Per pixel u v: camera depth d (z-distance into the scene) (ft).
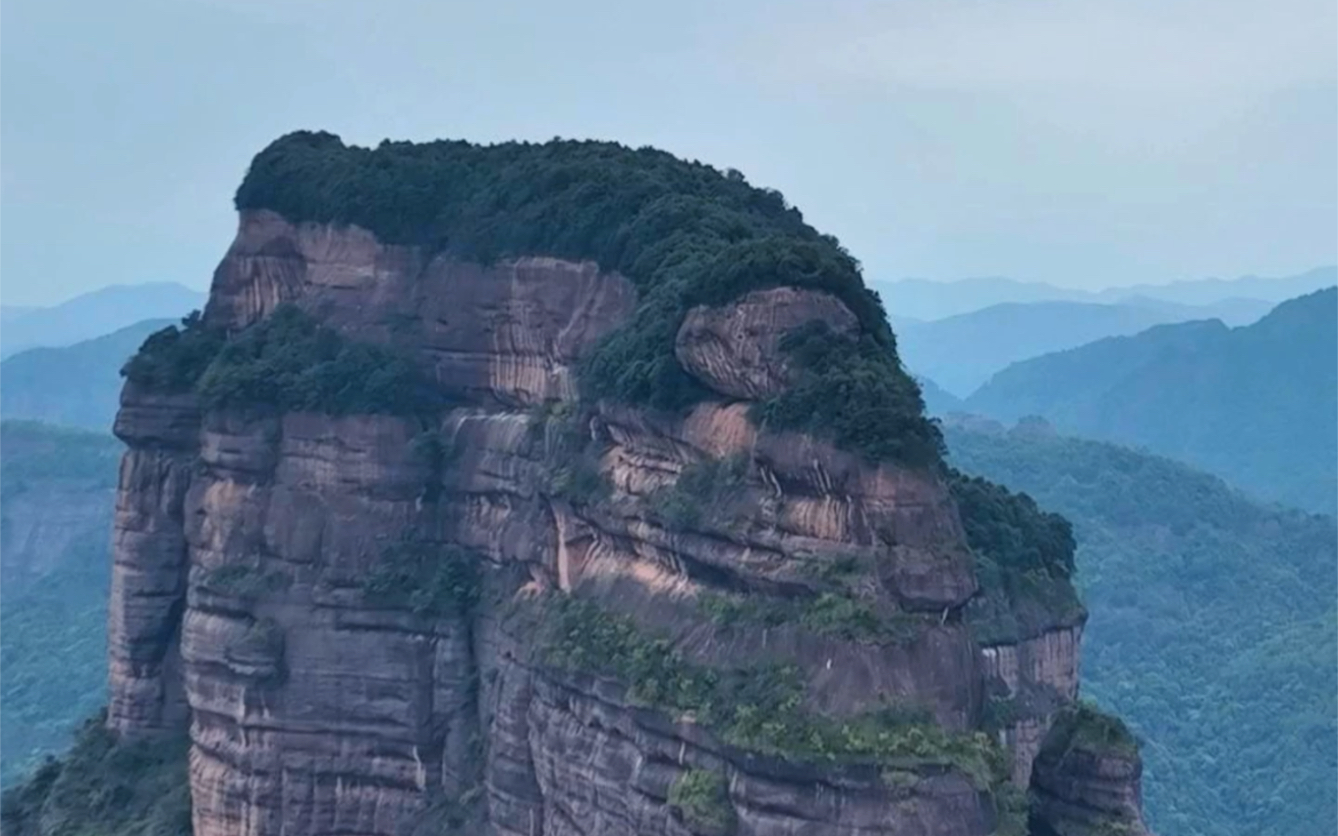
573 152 359.87
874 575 248.32
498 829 309.83
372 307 364.58
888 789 235.40
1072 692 367.25
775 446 257.75
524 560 322.34
